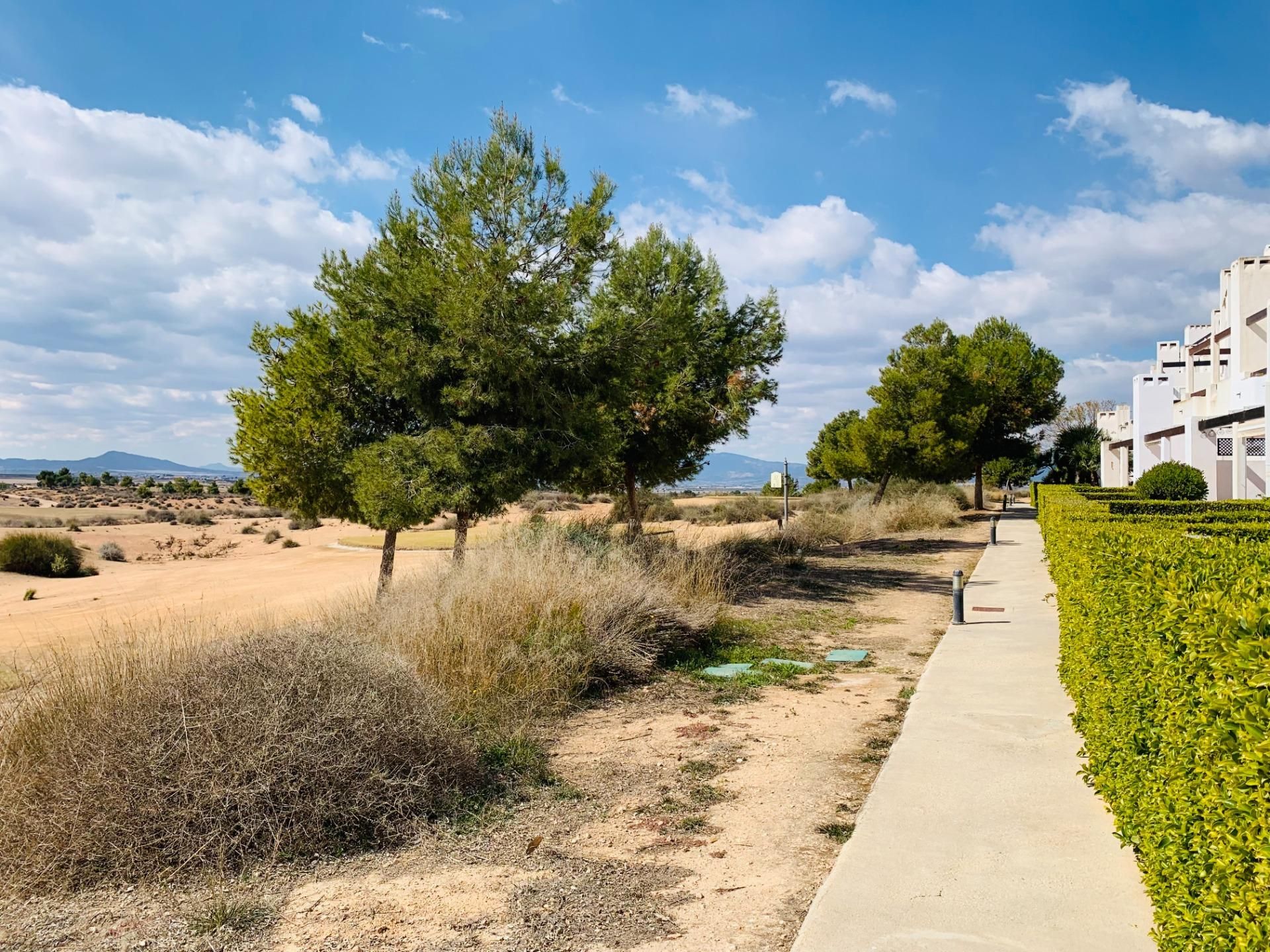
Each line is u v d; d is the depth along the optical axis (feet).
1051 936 11.13
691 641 33.35
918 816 15.48
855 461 108.68
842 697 26.21
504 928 12.16
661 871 14.12
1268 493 71.82
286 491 39.93
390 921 12.47
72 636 42.06
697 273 57.36
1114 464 157.58
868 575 57.57
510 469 38.17
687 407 53.98
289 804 15.08
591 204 40.60
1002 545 76.07
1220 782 8.11
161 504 307.58
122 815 14.25
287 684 16.53
